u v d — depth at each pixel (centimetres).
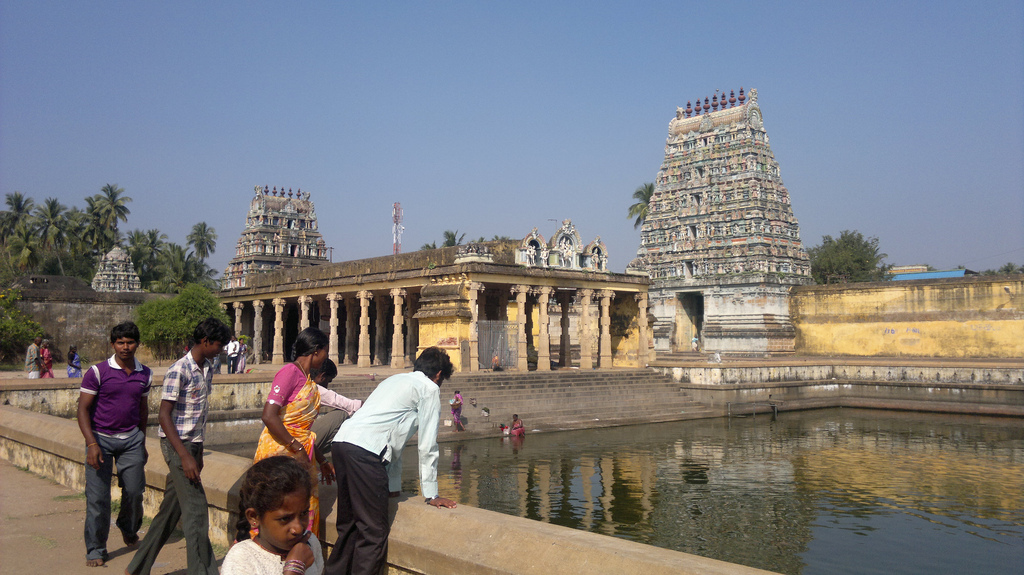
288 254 8119
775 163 6281
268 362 5206
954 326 5131
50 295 4241
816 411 4262
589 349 4009
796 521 1742
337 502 634
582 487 2069
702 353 6019
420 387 617
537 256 3872
